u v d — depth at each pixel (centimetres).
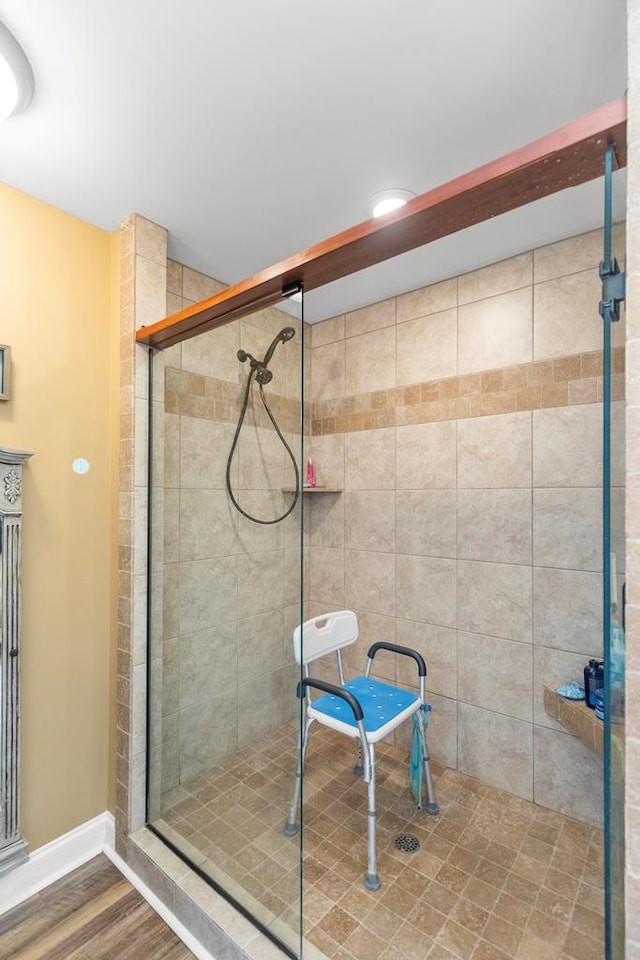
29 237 144
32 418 144
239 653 134
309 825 169
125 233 158
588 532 169
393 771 202
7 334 139
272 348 130
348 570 240
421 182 142
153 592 157
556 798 175
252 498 134
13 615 135
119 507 158
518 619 184
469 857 154
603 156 75
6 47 94
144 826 153
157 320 161
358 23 92
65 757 150
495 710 189
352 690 184
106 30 93
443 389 207
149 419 159
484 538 193
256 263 189
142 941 129
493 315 193
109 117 114
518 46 98
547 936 127
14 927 132
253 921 122
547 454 178
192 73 103
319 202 151
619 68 103
